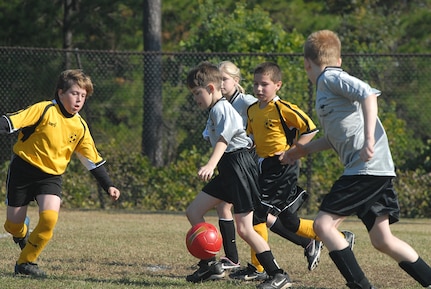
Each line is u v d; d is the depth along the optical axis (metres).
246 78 47.66
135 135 53.50
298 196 22.97
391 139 48.28
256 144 23.05
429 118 57.00
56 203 20.39
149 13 55.75
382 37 67.31
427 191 45.84
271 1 65.12
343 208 17.36
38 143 20.25
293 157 19.06
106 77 54.06
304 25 65.06
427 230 37.09
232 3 61.97
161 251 27.05
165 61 55.62
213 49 54.00
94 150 21.38
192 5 61.97
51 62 53.81
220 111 19.86
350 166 17.50
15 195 20.56
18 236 21.50
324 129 17.94
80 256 25.39
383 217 17.78
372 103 16.70
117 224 36.53
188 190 47.16
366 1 70.12
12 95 53.03
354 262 17.39
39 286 18.78
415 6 72.12
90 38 60.38
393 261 25.44
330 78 17.31
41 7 58.56
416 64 57.09
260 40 54.25
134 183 47.38
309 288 20.50
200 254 20.20
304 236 22.97
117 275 21.80
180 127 51.53
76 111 20.56
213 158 19.42
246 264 24.61
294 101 46.72
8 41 58.97
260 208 22.03
